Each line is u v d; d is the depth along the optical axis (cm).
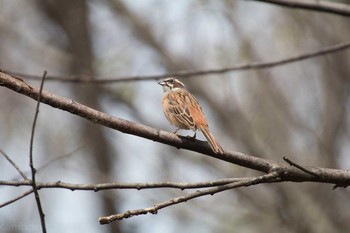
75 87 1847
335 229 1547
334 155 1568
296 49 1627
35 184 598
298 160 1585
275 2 953
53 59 1880
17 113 1756
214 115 1716
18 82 668
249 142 1633
